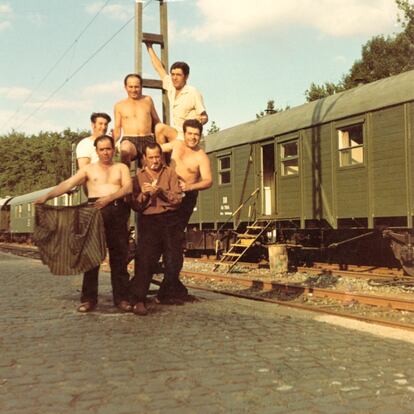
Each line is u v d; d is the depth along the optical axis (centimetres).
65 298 839
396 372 438
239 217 1781
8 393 381
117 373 430
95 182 693
